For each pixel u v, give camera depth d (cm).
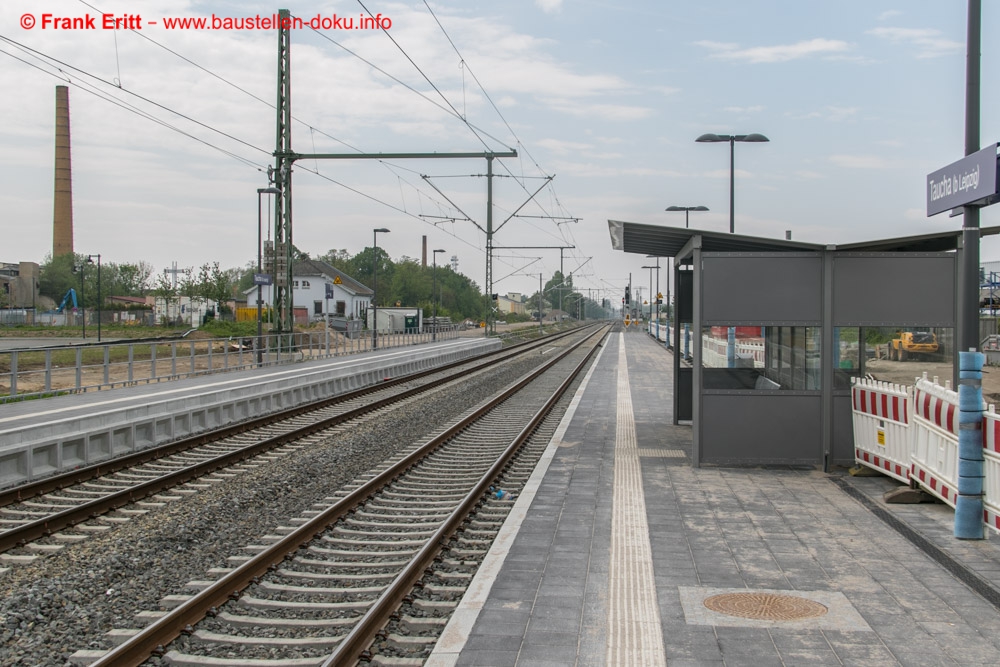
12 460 1209
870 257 1205
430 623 644
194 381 2330
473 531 933
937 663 546
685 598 673
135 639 570
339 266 10806
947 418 897
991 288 4269
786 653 562
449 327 6981
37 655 596
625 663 546
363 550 870
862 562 770
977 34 854
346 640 565
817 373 1223
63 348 1970
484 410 2088
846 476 1176
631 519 935
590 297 18875
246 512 1035
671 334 5216
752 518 938
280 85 2878
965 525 841
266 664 571
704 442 1243
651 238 1366
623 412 2012
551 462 1307
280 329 3123
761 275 1215
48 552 847
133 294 9975
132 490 1058
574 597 675
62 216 8294
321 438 1634
